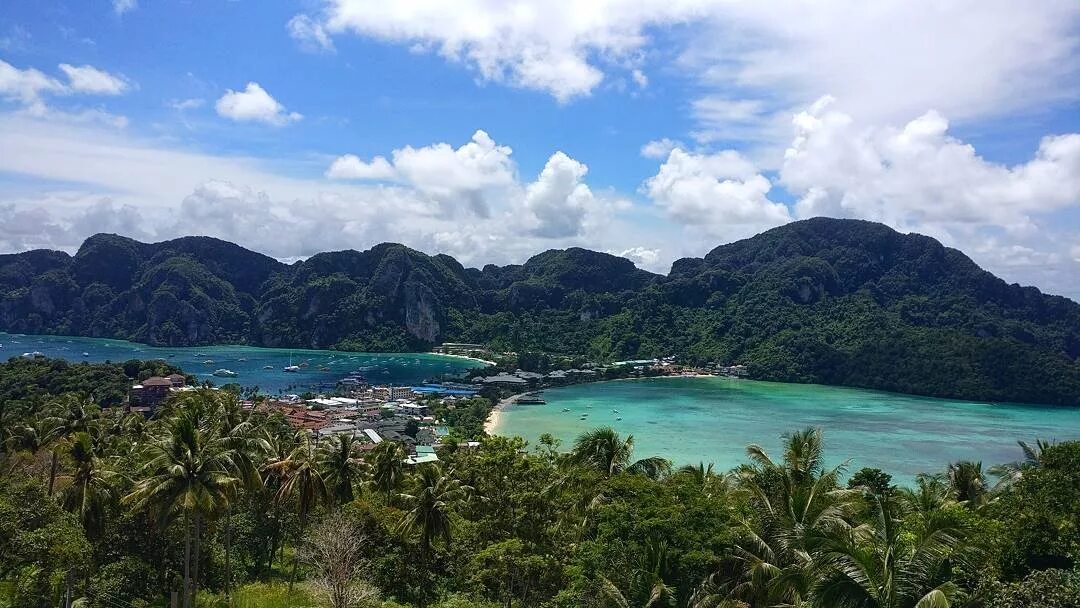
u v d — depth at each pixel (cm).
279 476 5934
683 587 3216
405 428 16625
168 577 5162
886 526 2370
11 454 7600
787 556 3020
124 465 6288
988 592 2200
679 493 3712
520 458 5741
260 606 4950
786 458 4428
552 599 3828
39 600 4212
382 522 5488
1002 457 15238
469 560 5062
